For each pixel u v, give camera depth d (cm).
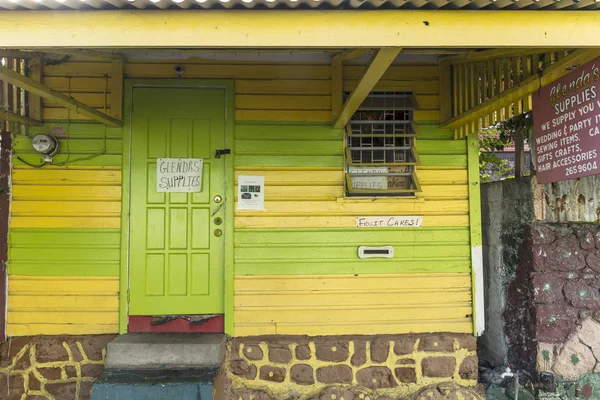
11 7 216
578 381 374
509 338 423
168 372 339
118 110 394
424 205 405
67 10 221
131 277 391
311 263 397
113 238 392
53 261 389
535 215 390
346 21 226
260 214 397
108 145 396
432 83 412
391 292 400
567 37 227
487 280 464
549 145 297
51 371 381
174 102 400
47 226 390
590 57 253
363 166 402
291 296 395
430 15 226
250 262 395
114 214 393
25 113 388
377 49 236
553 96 290
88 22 222
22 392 380
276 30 225
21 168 391
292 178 400
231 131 398
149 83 398
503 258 433
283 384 385
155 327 391
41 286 388
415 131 402
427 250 404
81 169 393
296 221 398
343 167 403
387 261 401
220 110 401
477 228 404
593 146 255
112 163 395
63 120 394
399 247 402
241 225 396
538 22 227
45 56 395
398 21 226
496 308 446
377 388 386
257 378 385
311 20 225
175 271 394
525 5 222
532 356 385
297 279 396
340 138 404
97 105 398
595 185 353
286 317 394
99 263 390
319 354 387
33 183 391
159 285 392
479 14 226
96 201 392
